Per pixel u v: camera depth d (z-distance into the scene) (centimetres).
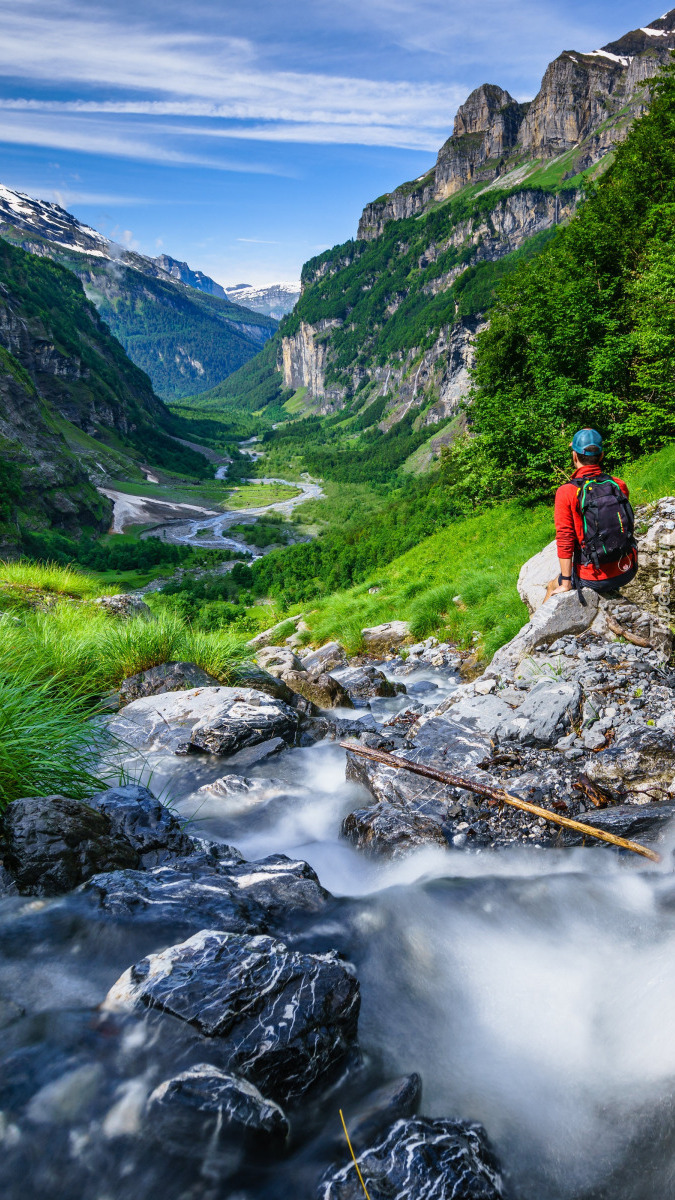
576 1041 275
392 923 336
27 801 376
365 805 527
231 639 1010
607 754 504
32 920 313
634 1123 235
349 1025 261
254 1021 245
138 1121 211
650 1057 259
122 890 333
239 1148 210
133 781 575
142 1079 224
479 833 448
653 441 1947
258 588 9738
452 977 308
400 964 311
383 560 5381
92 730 542
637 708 560
